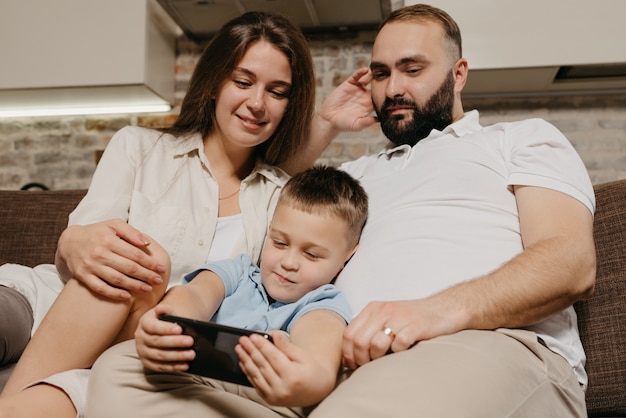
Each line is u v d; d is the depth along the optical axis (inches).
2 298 52.7
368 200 54.4
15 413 35.1
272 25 58.9
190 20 116.3
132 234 42.2
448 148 53.2
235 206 61.4
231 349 32.1
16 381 39.2
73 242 42.9
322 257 48.3
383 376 32.4
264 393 31.4
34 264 71.7
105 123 130.8
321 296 45.6
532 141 49.6
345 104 70.1
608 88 113.5
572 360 43.4
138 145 59.6
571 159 47.6
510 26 101.1
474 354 35.2
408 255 46.1
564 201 45.0
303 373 31.3
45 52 115.0
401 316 37.5
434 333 37.5
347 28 120.6
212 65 58.6
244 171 64.8
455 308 38.9
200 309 42.5
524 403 35.2
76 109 128.9
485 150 51.7
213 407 34.8
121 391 34.9
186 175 60.3
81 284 41.6
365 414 30.0
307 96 62.5
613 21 98.7
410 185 51.9
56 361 40.0
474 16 102.0
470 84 111.1
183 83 128.3
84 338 40.4
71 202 75.0
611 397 50.3
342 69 122.6
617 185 58.2
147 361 33.5
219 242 58.4
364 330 36.8
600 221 57.0
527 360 37.9
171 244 56.2
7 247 73.1
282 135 63.9
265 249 49.6
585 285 41.6
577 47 99.2
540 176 46.4
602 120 113.8
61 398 37.0
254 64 57.1
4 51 116.0
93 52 113.6
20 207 75.5
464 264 44.7
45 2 116.0
